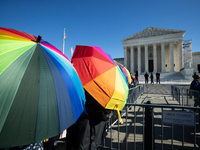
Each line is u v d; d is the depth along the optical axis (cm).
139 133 489
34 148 187
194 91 722
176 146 403
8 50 154
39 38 181
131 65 5009
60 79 167
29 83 144
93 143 247
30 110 137
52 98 151
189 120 298
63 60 198
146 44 4841
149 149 318
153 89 1967
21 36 188
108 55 307
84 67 247
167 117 317
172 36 4497
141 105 333
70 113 165
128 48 5403
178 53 4706
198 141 431
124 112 698
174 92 1239
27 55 161
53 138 256
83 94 206
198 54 5228
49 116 146
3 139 125
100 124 265
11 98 134
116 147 396
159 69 5103
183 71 3628
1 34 176
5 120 128
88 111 247
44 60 167
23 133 132
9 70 142
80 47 277
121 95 232
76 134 247
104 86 225
